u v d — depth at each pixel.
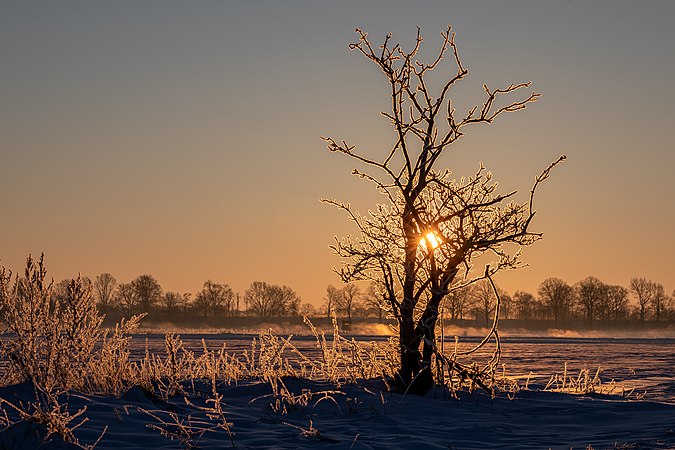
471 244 17.33
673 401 20.16
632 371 33.69
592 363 41.91
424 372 17.58
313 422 13.28
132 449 10.01
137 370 16.16
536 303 173.88
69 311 14.66
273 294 164.38
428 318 17.62
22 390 12.97
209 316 159.75
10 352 13.78
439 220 17.48
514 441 12.03
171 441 10.61
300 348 54.28
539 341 89.12
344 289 157.50
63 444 9.71
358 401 15.73
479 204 17.33
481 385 17.81
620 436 12.35
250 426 12.29
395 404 15.76
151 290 157.75
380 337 87.75
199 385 17.23
